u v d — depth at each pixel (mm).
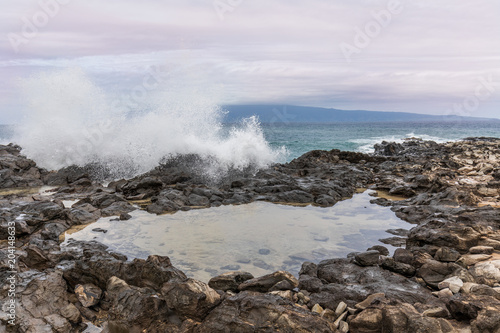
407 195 9125
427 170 12414
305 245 5473
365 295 3521
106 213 7254
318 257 5000
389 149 21578
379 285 3734
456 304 3000
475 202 7219
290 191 8820
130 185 9273
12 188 10164
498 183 8680
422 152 19703
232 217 7090
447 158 15773
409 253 4590
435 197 7676
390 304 3131
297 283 3963
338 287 3760
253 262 4809
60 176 10969
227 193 8844
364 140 37031
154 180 9367
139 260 3902
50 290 3623
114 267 3893
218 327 2980
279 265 4727
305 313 3031
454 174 10906
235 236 5887
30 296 3488
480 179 9984
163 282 3639
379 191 10086
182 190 9516
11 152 12891
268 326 2891
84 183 10438
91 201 7863
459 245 4734
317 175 11938
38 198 8008
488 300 3033
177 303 3209
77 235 5906
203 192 8719
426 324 2732
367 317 2992
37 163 12062
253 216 7168
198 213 7414
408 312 2900
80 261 4051
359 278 4008
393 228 6320
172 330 3100
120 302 3301
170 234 5996
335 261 4512
